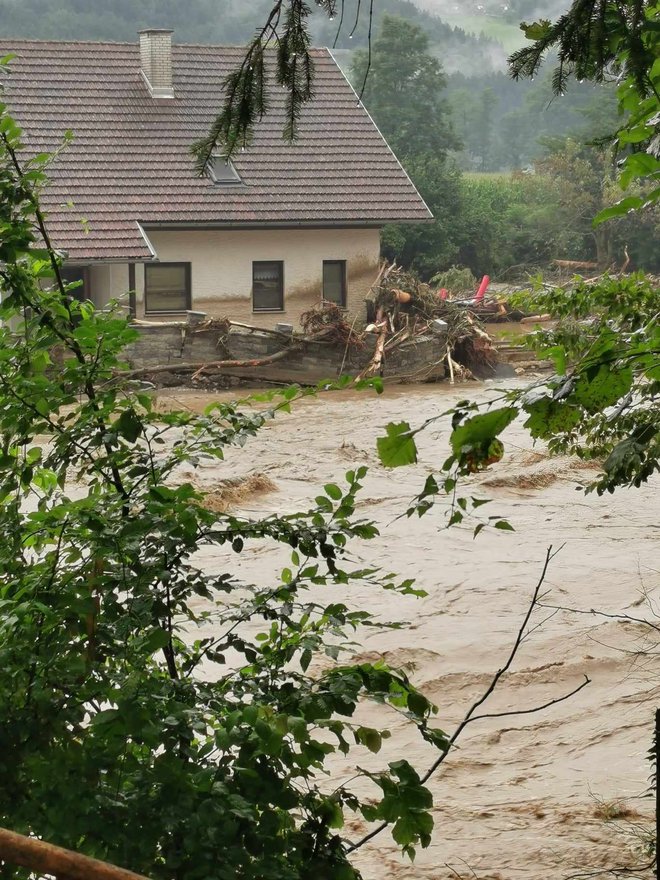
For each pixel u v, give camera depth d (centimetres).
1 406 577
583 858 878
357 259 4778
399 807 518
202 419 597
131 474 583
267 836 489
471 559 1936
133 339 583
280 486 2497
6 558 554
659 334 432
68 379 580
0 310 600
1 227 586
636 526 2136
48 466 584
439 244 6881
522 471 2495
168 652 563
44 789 479
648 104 456
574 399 383
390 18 8019
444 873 878
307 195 4712
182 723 498
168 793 479
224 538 567
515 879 848
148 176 4556
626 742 1170
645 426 461
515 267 7088
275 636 583
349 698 529
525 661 1459
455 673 1423
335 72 5244
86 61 4922
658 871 660
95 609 538
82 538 552
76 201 4400
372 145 4966
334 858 517
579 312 957
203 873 461
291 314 4725
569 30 523
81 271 4497
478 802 1038
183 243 4538
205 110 4878
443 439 2989
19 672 504
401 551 1991
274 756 500
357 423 3281
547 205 7175
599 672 1398
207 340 4019
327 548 569
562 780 1080
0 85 612
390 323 4309
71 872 320
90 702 523
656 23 481
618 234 6956
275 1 644
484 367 4325
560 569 1866
